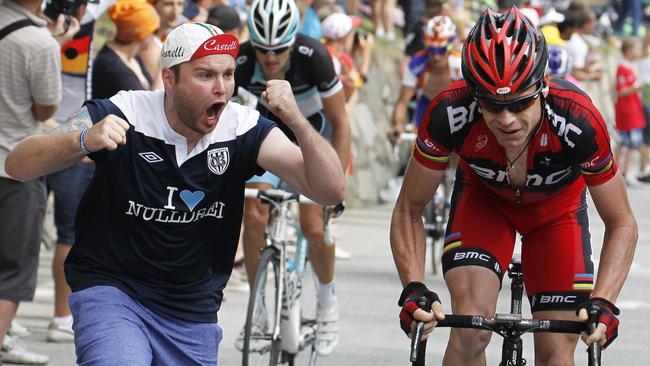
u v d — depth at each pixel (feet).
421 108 94.38
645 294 78.69
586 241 39.93
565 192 40.14
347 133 54.75
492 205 40.55
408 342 62.95
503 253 39.81
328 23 91.25
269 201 50.11
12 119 50.31
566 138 35.73
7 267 49.83
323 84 53.47
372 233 106.83
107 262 33.24
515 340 33.19
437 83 92.53
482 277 38.11
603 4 243.60
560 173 37.70
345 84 79.20
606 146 35.68
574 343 38.27
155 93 33.40
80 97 61.93
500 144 35.76
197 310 33.94
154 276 33.40
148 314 33.22
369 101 137.08
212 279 34.35
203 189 33.17
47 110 51.31
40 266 82.23
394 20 161.89
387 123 142.72
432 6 121.70
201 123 32.07
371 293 76.54
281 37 51.21
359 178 130.00
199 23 31.99
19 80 50.11
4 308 49.65
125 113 32.96
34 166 31.73
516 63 32.71
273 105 31.65
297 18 52.03
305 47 52.90
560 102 35.47
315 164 32.40
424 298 33.06
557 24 111.24
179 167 32.89
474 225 39.86
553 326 32.24
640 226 116.67
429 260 90.89
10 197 49.39
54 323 60.34
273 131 33.86
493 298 37.88
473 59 33.50
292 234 88.79
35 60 50.06
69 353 58.08
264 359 51.08
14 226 49.44
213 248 34.09
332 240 53.88
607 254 35.60
